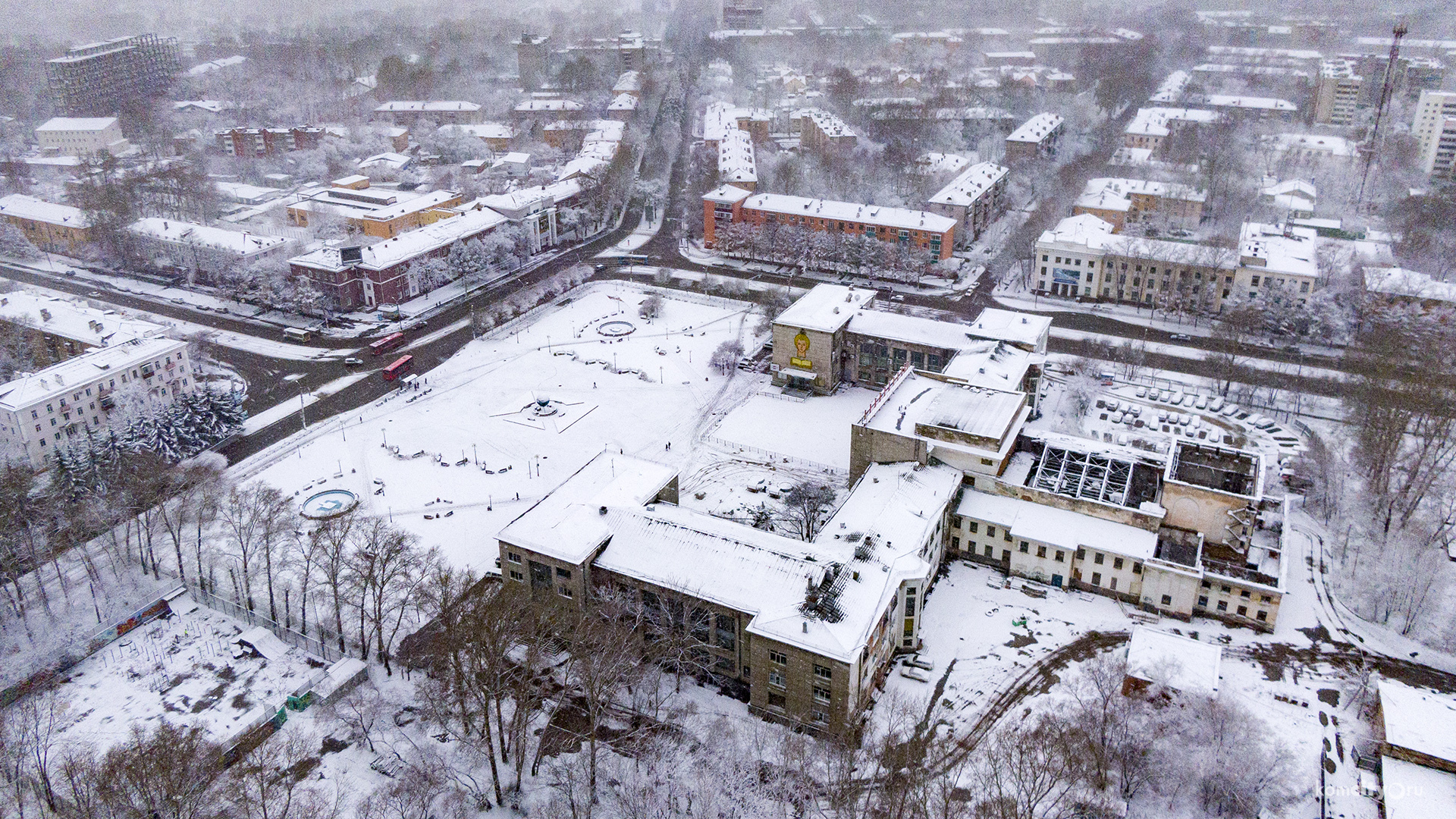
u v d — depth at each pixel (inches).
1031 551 6894.7
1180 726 5211.6
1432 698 5482.3
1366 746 5378.9
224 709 5836.6
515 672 6013.8
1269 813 4879.4
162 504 7327.8
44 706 5846.5
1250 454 6953.7
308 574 6579.7
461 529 7765.8
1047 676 6013.8
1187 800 5039.4
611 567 6117.1
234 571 7091.5
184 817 4655.5
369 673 6146.7
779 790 5147.6
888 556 6161.4
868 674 5659.5
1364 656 6190.9
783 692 5634.8
